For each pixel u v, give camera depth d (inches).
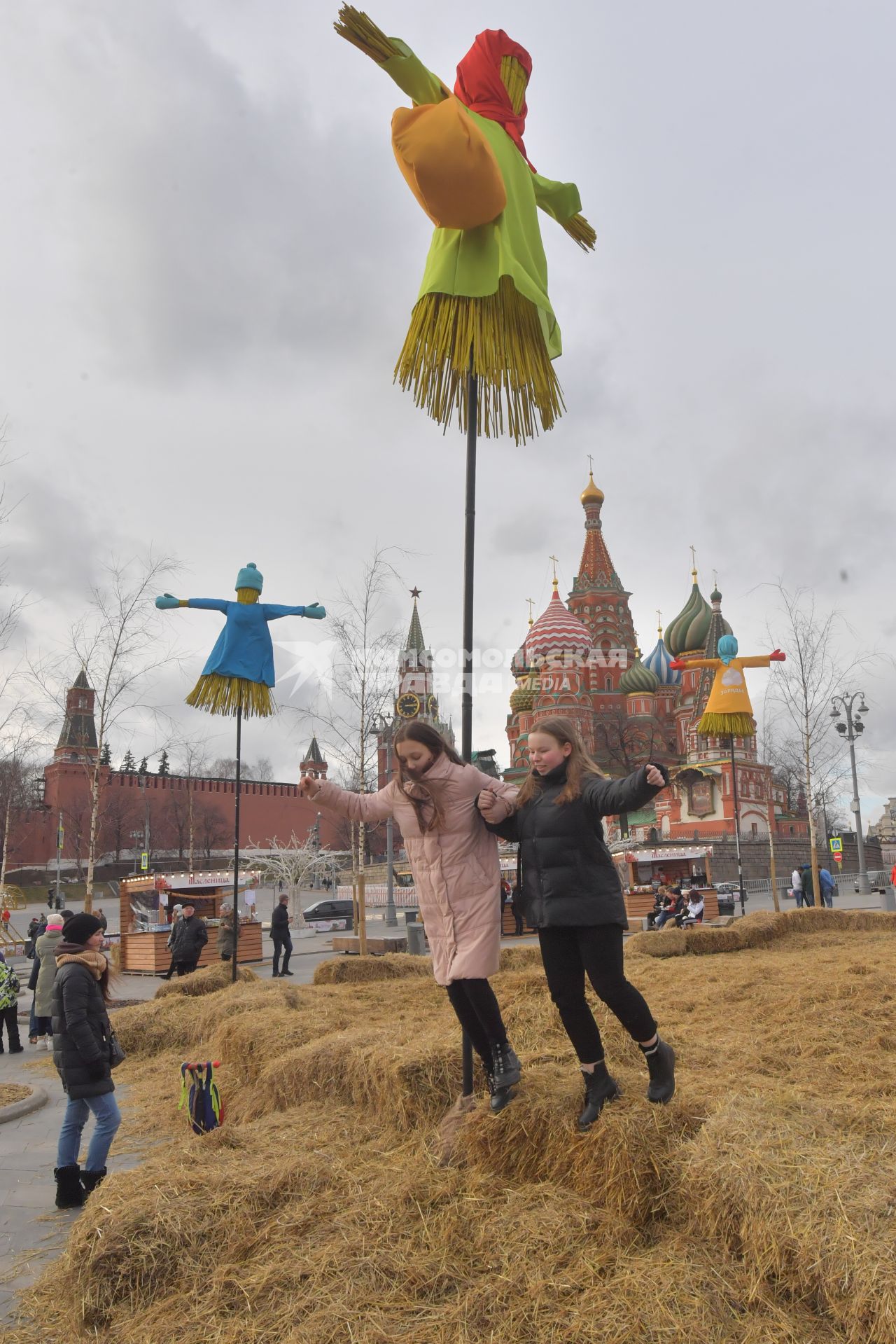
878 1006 289.1
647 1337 113.0
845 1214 117.7
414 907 1720.0
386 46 174.1
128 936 868.0
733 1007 318.7
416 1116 196.5
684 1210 139.7
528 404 205.8
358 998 412.8
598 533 3336.6
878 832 3678.6
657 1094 158.7
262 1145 192.9
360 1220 151.6
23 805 2709.2
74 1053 222.4
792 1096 165.3
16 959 1189.1
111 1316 141.6
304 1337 123.2
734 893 1438.2
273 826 3191.4
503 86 209.8
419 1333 121.2
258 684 482.0
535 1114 161.6
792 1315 115.3
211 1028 374.3
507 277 198.2
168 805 3009.4
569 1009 160.4
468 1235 143.9
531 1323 120.3
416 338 198.5
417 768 170.6
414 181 184.4
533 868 162.9
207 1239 150.7
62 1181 218.4
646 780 146.8
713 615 2785.4
